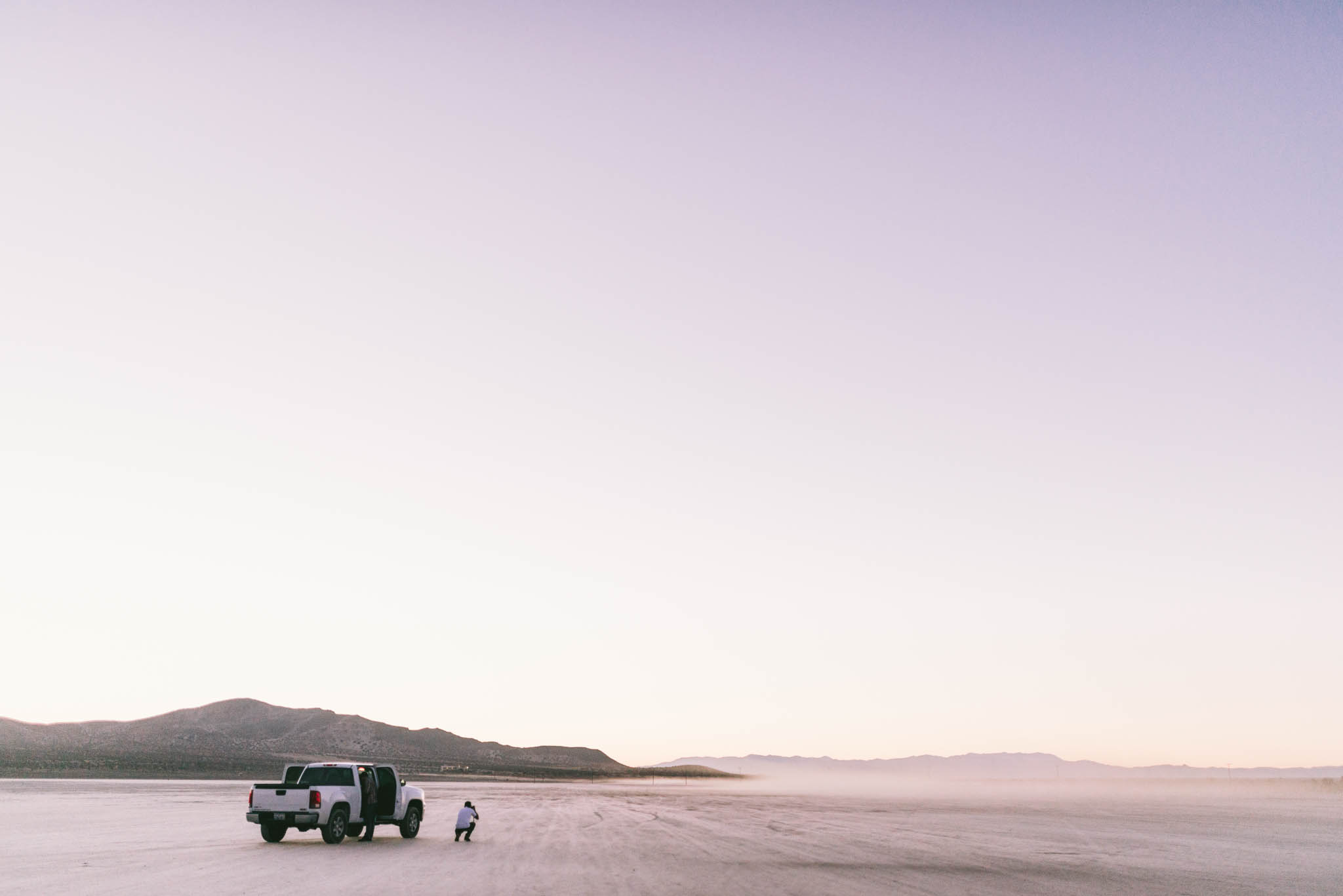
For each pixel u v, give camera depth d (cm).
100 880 1944
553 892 1866
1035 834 4341
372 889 1845
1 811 4272
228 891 1775
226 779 12525
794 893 1977
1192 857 3212
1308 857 3275
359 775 3102
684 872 2320
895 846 3412
